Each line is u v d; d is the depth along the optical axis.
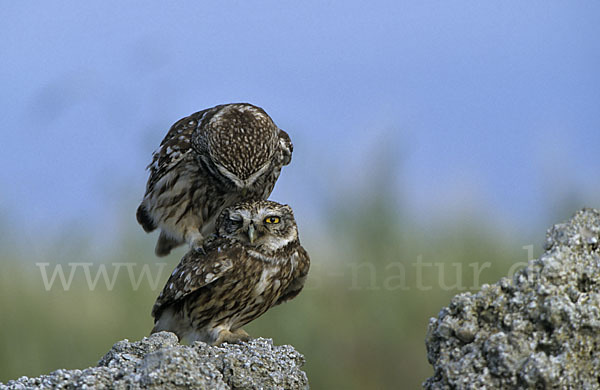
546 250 5.87
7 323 12.51
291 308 12.77
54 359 12.45
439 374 5.85
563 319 5.46
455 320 5.84
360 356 12.60
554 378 5.34
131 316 13.04
